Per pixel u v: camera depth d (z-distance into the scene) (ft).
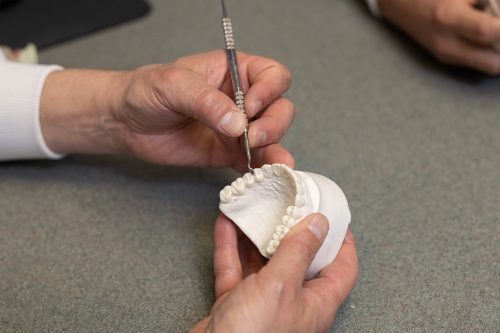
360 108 2.36
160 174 2.22
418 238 1.92
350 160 2.17
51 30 2.79
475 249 1.88
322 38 2.72
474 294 1.78
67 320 1.82
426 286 1.80
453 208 1.99
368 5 2.85
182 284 1.87
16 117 2.18
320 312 1.63
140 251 1.97
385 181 2.09
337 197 1.74
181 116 1.97
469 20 2.35
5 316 1.84
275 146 1.90
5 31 2.77
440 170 2.11
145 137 2.09
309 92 2.45
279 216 1.68
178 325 1.77
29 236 2.05
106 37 2.79
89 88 2.13
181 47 2.70
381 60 2.59
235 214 1.72
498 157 2.14
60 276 1.93
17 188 2.22
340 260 1.76
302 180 1.67
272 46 2.68
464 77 2.48
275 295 1.52
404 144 2.21
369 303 1.78
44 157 2.27
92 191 2.18
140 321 1.79
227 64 2.03
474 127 2.25
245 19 2.86
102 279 1.91
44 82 2.21
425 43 2.58
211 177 2.19
